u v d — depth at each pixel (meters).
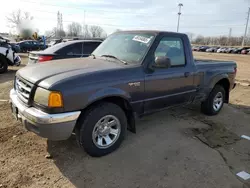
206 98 4.75
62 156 3.07
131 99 3.21
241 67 17.69
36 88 2.67
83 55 7.27
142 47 3.52
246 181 2.75
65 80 2.62
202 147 3.53
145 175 2.76
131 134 3.87
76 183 2.57
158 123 4.43
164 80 3.61
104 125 3.07
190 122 4.56
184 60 4.01
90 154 3.02
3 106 4.91
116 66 3.18
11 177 2.61
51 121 2.52
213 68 4.66
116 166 2.91
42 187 2.48
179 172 2.85
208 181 2.71
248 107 5.84
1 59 9.64
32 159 2.97
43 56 6.76
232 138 3.92
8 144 3.30
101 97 2.84
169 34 3.74
